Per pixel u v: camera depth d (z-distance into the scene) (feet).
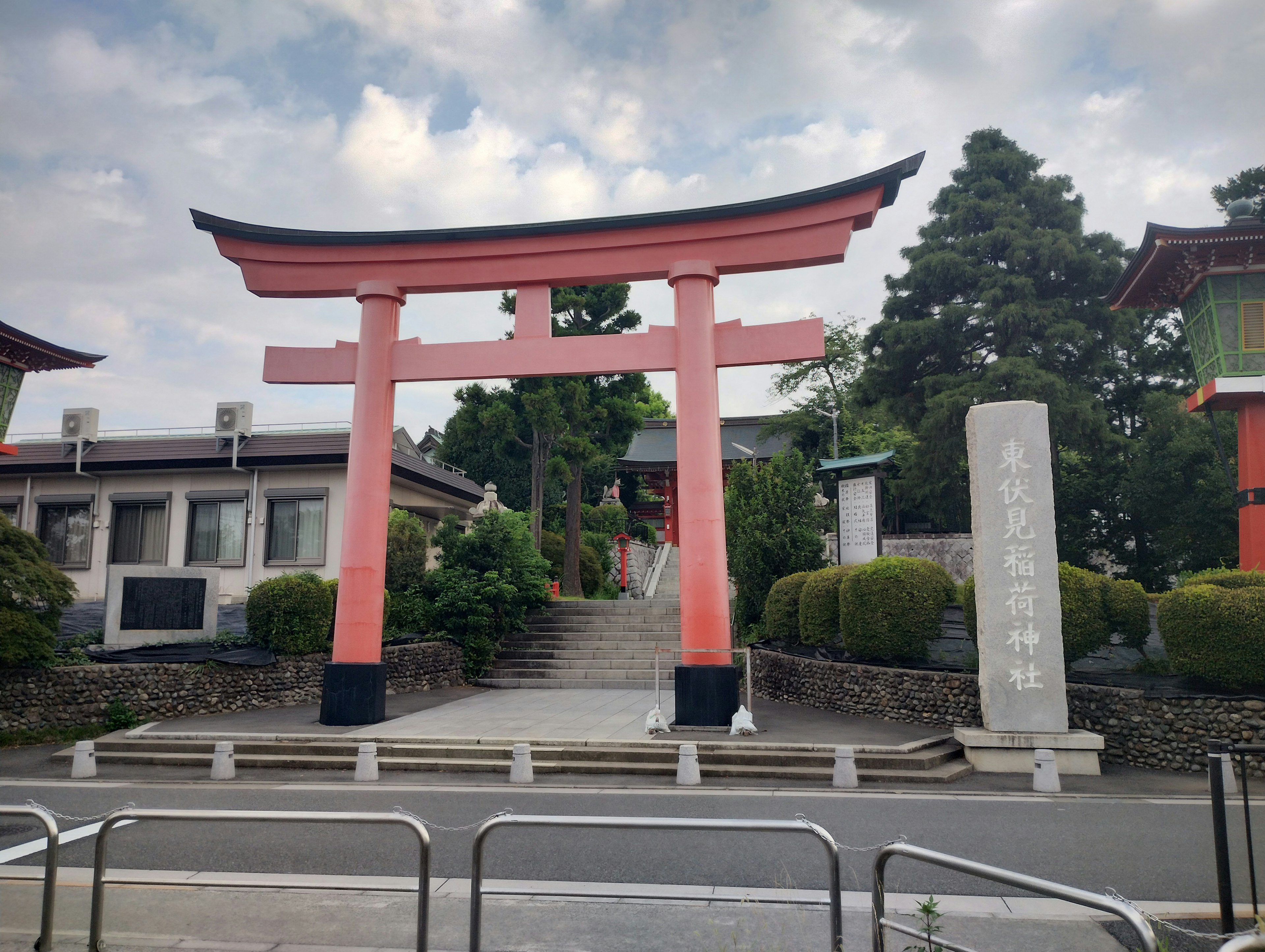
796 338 42.86
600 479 152.56
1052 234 87.30
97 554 71.00
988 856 23.39
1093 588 40.57
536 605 75.20
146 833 26.68
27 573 45.37
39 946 15.90
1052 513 37.40
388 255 46.73
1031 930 17.84
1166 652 38.24
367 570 44.86
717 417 43.16
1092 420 80.23
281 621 51.98
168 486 71.26
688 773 33.99
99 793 33.12
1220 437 80.43
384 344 46.14
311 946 17.01
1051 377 79.92
